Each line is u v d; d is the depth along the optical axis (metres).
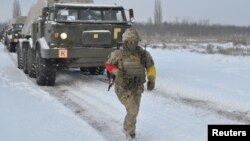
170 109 11.63
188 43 56.97
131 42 8.22
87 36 16.38
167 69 21.47
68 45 16.30
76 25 16.31
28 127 9.39
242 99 12.87
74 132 9.03
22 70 22.12
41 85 16.66
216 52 36.28
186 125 9.87
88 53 16.28
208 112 11.23
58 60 16.62
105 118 10.59
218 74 19.34
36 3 20.81
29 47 19.08
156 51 38.78
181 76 18.36
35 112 11.00
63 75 19.86
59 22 16.16
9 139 8.43
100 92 14.52
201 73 19.69
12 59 29.48
